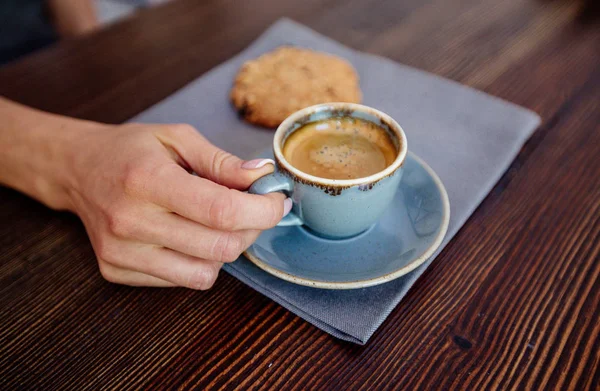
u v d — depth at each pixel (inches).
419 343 10.5
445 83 16.2
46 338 10.8
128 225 10.7
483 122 14.9
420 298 11.2
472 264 11.7
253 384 10.0
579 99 15.8
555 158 14.0
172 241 10.6
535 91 16.1
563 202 12.9
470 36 18.5
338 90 15.7
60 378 10.2
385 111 15.4
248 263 11.7
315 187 10.8
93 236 11.6
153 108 15.8
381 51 18.1
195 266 11.0
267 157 13.2
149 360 10.4
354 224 11.5
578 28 18.5
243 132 15.2
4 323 11.1
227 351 10.5
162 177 10.6
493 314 10.8
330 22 19.5
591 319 10.7
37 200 13.4
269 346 10.5
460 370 10.1
